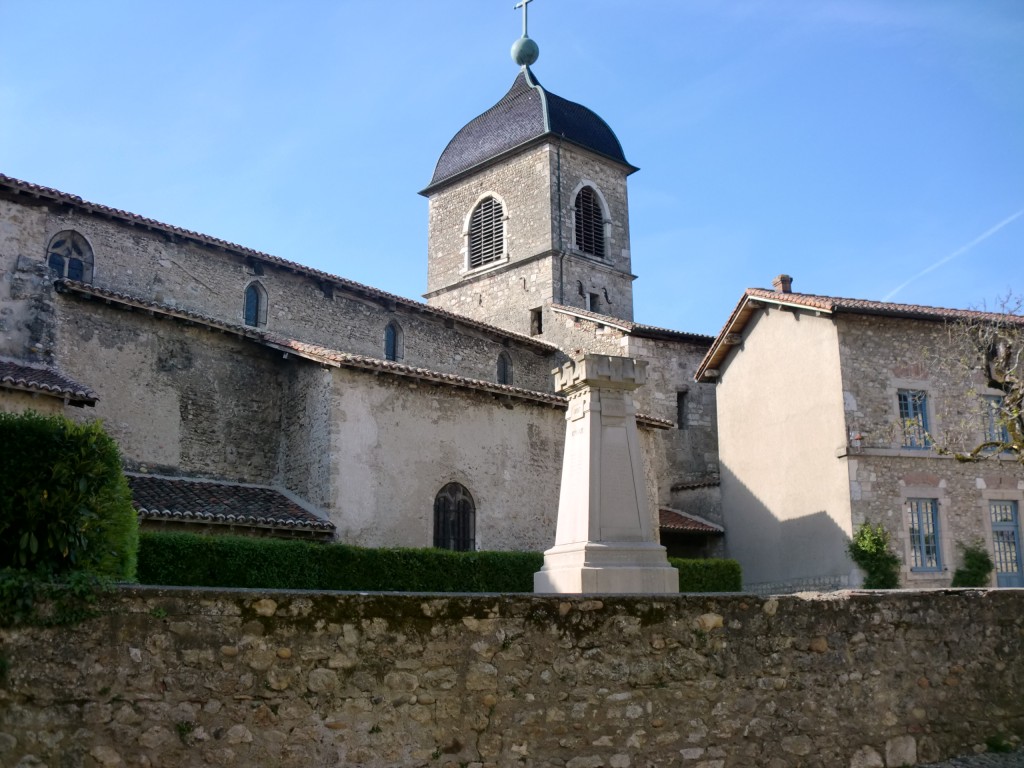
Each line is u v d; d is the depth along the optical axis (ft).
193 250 83.15
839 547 83.10
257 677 25.08
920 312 88.02
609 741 29.19
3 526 24.36
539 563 72.08
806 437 88.43
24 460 25.08
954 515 85.30
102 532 26.35
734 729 31.07
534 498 81.92
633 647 30.22
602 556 46.19
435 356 102.53
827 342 87.15
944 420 87.45
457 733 27.20
